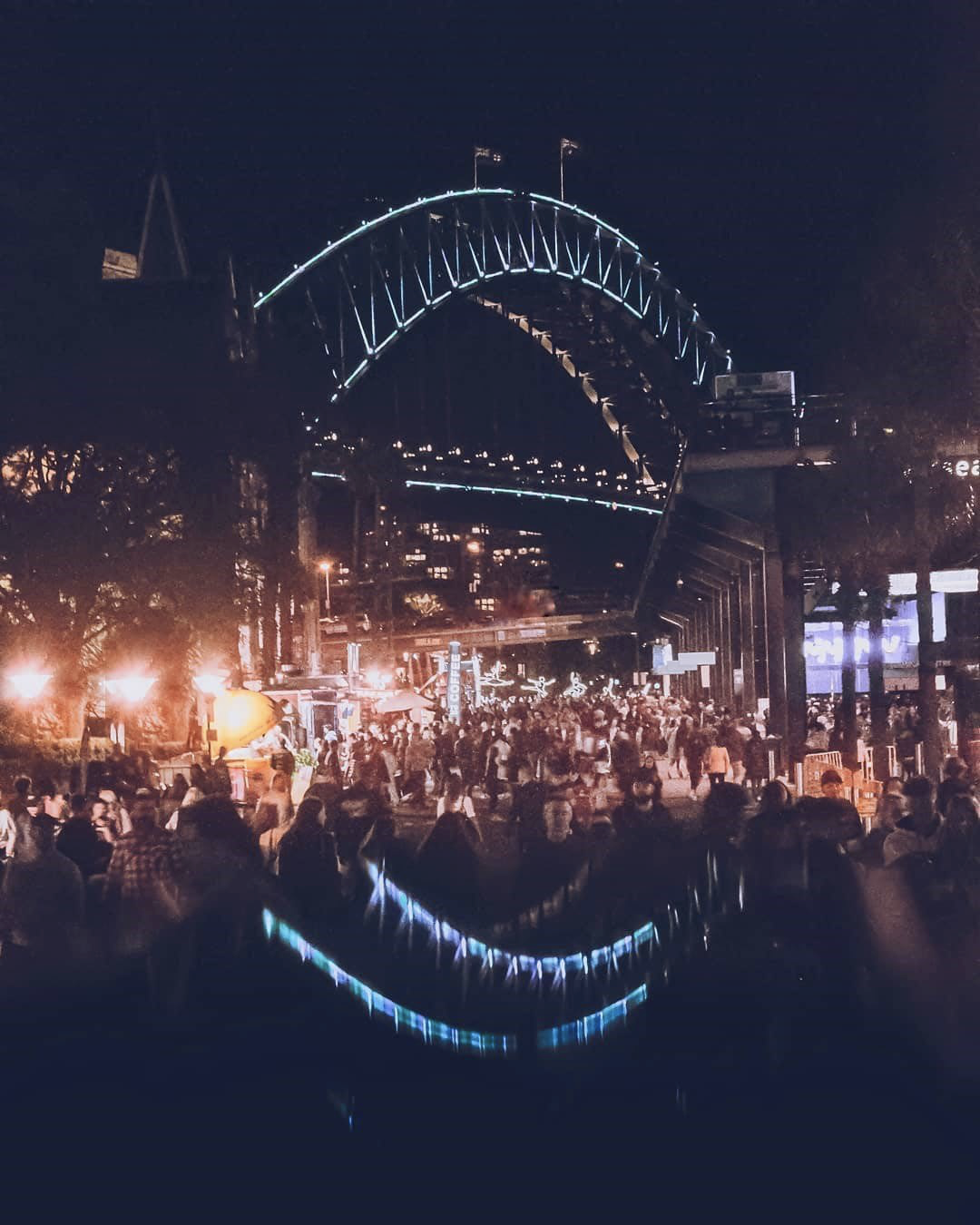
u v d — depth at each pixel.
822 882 16.97
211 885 18.06
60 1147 9.54
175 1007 14.41
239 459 38.22
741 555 60.47
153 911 18.02
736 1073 11.23
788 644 53.00
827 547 40.00
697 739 44.50
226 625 38.22
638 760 38.84
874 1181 8.41
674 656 99.25
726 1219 7.77
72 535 36.16
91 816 19.02
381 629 100.94
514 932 19.80
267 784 40.66
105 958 17.50
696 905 21.55
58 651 36.41
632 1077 11.20
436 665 176.38
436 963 17.20
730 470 52.97
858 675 60.47
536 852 26.14
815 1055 11.72
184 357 38.06
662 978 15.55
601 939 18.89
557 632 173.25
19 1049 12.55
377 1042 12.78
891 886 17.52
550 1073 11.46
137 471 37.12
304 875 17.84
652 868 24.02
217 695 41.53
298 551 40.75
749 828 17.20
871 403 35.12
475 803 41.38
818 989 14.50
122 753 35.53
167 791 28.72
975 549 41.09
